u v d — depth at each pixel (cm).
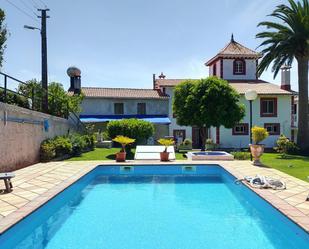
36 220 922
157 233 848
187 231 864
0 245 703
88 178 1691
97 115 4244
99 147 3372
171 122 4256
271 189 1182
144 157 2334
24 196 1078
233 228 888
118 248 743
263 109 4134
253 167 1848
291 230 802
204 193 1370
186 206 1141
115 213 1050
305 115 3175
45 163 2080
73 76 4500
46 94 2614
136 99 4306
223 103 3017
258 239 802
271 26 3216
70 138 2619
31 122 1997
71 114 3238
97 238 809
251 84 4419
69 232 859
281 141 2683
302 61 3184
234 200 1237
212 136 4228
